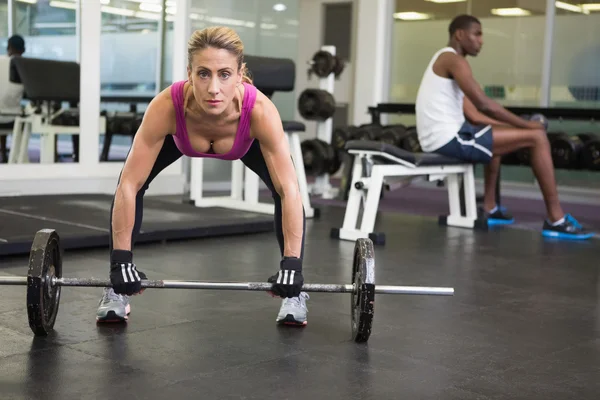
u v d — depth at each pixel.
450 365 1.76
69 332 1.91
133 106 5.04
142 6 5.00
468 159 3.96
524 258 3.28
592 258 3.33
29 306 1.76
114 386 1.53
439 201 5.49
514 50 6.04
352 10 7.47
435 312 2.28
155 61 5.13
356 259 1.88
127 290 1.74
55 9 4.61
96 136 4.86
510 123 3.90
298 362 1.73
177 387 1.54
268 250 3.27
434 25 6.47
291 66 4.19
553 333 2.09
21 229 3.05
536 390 1.60
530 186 5.98
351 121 7.54
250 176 4.41
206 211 3.91
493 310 2.33
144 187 1.85
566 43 5.80
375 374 1.67
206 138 1.72
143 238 3.20
